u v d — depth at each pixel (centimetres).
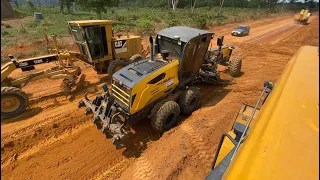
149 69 541
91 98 761
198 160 450
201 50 661
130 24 2450
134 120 547
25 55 1186
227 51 1008
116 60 896
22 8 4044
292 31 2461
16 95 628
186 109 623
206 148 482
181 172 423
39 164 479
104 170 468
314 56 226
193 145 489
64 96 770
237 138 333
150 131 593
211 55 902
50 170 464
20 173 455
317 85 168
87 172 462
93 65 907
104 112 522
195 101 655
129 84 491
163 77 556
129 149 528
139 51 1047
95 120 540
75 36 873
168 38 605
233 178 138
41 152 512
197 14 4009
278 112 156
